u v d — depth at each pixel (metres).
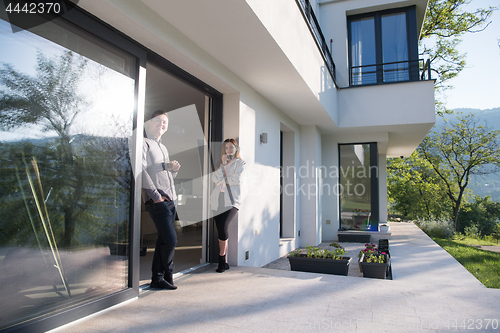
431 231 12.75
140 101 2.46
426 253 5.50
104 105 2.13
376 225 7.82
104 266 2.08
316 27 5.41
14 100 1.57
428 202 20.95
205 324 1.89
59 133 1.80
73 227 1.87
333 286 2.80
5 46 1.54
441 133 19.14
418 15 7.59
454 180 20.45
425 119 6.33
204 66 3.13
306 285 2.82
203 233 3.72
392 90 6.58
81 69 1.97
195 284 2.80
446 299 2.47
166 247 2.56
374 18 7.46
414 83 6.45
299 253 4.09
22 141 1.60
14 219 1.55
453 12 14.53
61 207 1.79
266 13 2.72
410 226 10.98
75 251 1.88
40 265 1.67
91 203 1.99
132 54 2.43
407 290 2.71
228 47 3.07
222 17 2.51
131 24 2.21
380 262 3.82
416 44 7.09
